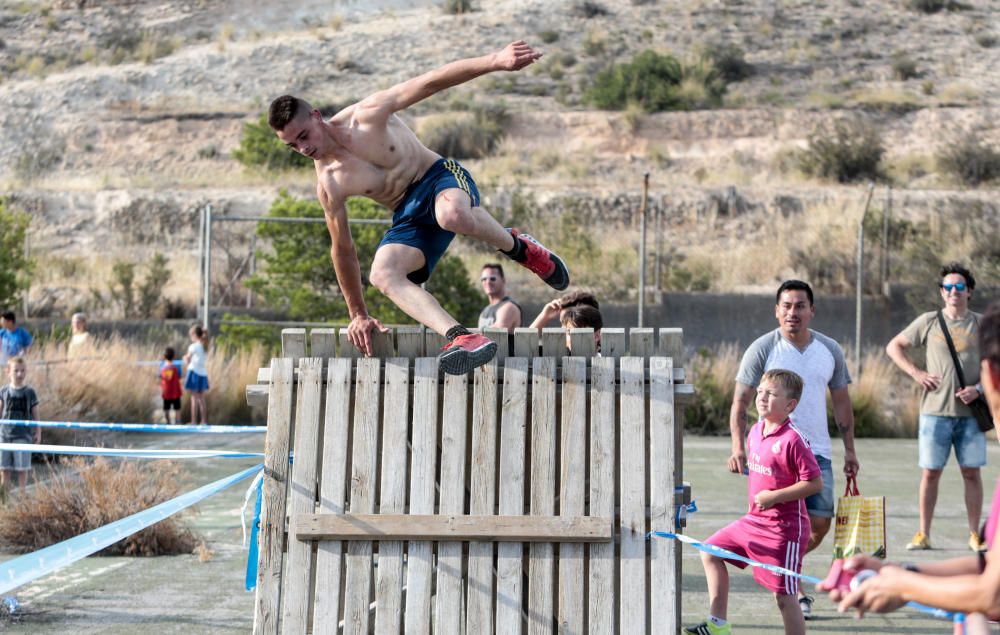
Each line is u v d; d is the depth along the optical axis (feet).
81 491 32.78
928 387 32.45
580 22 215.72
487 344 17.43
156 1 214.48
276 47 203.00
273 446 18.31
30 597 26.53
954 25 207.62
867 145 148.05
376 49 204.85
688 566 31.04
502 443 17.87
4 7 216.13
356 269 19.51
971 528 32.58
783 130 162.81
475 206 20.08
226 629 23.82
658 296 99.91
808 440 24.88
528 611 17.69
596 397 18.06
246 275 119.03
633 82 172.45
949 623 24.97
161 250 133.80
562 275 22.17
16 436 38.19
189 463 49.88
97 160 166.40
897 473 50.78
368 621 17.65
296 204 80.89
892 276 110.73
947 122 164.96
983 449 32.27
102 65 196.65
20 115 178.70
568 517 17.48
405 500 17.97
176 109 179.73
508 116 167.94
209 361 70.13
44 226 140.67
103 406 60.75
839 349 25.86
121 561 30.73
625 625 17.21
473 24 214.48
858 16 212.43
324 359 18.79
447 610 17.44
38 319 104.53
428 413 18.12
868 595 11.29
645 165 155.94
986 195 133.39
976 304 98.37
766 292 111.14
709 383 68.08
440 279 80.12
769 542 20.99
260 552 17.97
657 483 17.69
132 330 92.73
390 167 19.85
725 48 193.67
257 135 156.04
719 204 133.80
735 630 24.12
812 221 127.75
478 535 17.51
